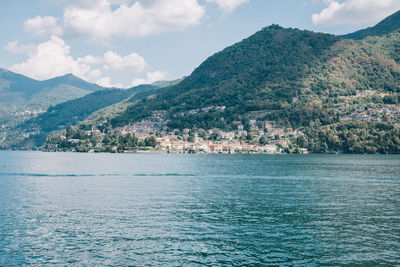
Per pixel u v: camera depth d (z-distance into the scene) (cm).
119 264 3491
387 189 8681
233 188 8806
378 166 16762
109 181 10394
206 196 7488
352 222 5125
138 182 10125
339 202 6788
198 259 3616
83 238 4278
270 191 8288
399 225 4953
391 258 3662
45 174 12619
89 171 13912
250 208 6131
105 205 6372
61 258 3644
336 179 10981
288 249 3922
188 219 5262
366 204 6588
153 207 6191
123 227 4778
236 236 4391
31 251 3838
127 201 6812
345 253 3800
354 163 19212
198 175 12269
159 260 3591
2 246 3984
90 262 3541
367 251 3869
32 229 4669
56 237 4322
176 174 12638
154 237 4328
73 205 6375
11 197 7281
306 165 17700
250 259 3619
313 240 4241
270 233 4528
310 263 3525
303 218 5369
